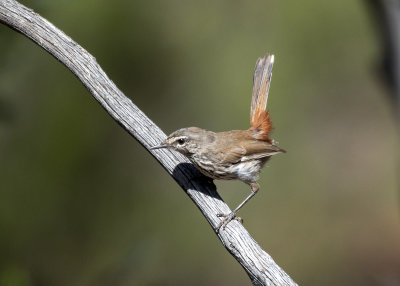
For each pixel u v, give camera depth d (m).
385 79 9.63
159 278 14.09
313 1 17.05
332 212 18.11
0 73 9.98
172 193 14.64
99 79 8.04
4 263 12.03
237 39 16.09
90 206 13.35
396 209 18.89
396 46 9.34
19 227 12.48
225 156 8.62
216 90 15.41
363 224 18.28
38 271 12.41
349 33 17.64
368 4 9.61
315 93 18.28
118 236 13.45
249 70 15.68
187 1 15.43
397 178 19.66
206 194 7.87
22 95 12.10
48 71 12.73
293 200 17.47
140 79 14.69
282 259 16.91
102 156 13.52
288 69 17.02
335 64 17.97
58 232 12.92
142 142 8.11
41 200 12.76
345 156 19.25
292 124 17.56
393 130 20.14
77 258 12.98
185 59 15.20
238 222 7.51
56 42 8.01
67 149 13.01
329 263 17.11
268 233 17.09
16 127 12.38
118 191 13.72
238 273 15.37
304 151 18.05
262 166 9.24
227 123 15.46
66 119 13.02
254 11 16.52
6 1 8.11
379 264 17.34
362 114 19.75
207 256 15.29
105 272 10.41
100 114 13.30
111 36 14.23
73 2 12.00
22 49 10.71
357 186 19.06
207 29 15.73
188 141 8.32
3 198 12.40
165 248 14.37
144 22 14.54
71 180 13.12
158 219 14.30
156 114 15.03
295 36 17.03
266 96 9.44
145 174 14.17
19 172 12.64
